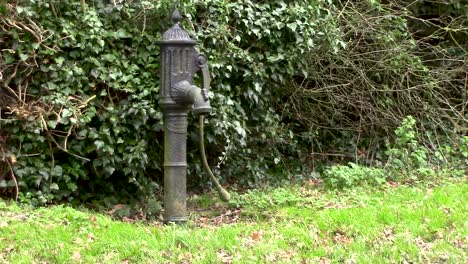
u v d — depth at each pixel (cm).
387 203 655
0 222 525
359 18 872
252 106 774
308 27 753
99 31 649
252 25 727
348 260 508
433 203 651
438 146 909
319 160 922
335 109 916
